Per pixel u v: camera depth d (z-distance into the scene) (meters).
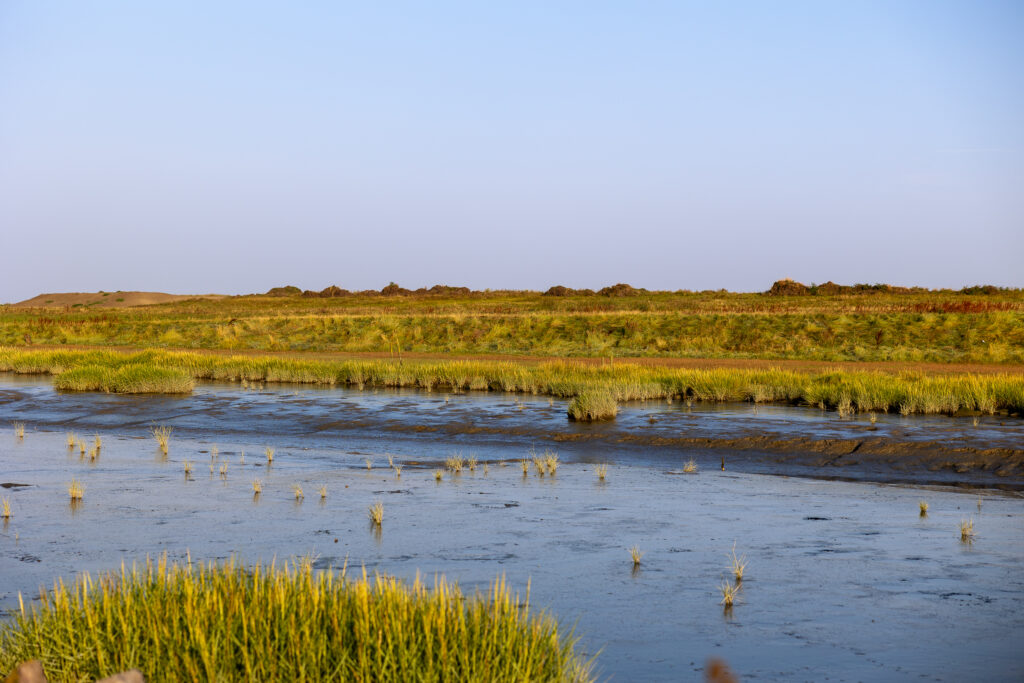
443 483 13.86
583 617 7.38
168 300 148.12
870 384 24.84
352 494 12.84
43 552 9.45
